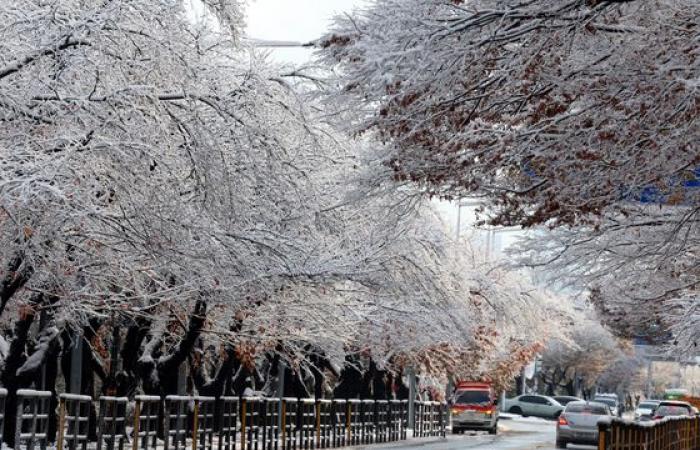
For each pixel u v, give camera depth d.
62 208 32.62
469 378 110.44
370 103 24.12
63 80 32.81
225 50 43.72
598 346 196.12
